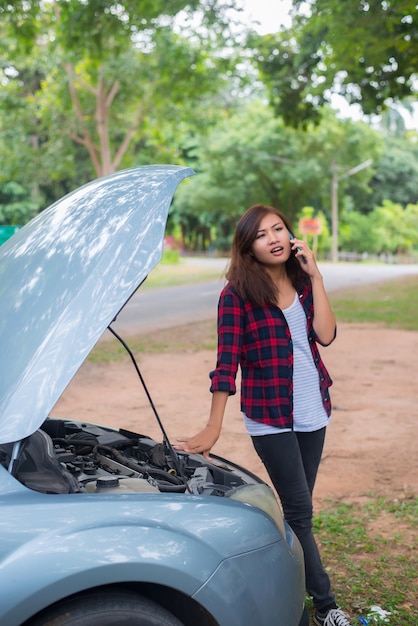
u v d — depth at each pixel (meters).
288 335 3.23
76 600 2.18
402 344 12.98
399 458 6.43
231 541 2.38
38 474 2.54
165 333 14.45
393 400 8.68
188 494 2.50
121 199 2.70
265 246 3.19
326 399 3.35
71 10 16.80
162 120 30.84
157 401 8.69
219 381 3.07
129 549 2.19
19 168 30.83
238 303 3.20
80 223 2.69
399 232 71.25
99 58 18.25
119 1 15.83
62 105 29.47
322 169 52.16
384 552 4.50
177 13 15.79
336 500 5.45
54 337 2.37
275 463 3.24
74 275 2.50
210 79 26.75
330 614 3.34
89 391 9.19
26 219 51.84
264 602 2.41
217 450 6.71
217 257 67.31
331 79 16.09
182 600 2.35
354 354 11.96
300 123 17.97
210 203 55.09
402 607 3.78
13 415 2.25
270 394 3.21
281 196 54.72
